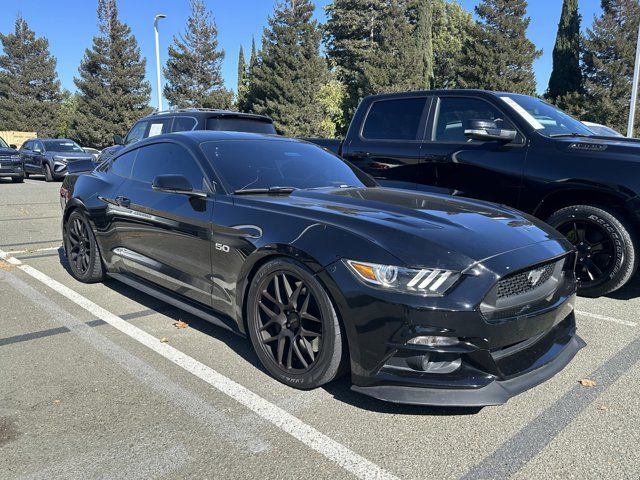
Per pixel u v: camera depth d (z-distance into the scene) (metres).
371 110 6.32
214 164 3.86
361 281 2.69
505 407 2.95
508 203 5.13
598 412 2.91
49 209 11.02
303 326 3.02
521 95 5.72
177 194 3.93
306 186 3.98
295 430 2.69
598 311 4.61
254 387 3.14
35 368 3.36
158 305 4.64
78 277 5.28
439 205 3.49
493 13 39.44
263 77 43.41
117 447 2.53
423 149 5.67
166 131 9.36
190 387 3.13
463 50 41.41
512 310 2.75
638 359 3.62
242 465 2.41
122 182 4.68
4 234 8.02
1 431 2.65
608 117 38.09
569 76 40.34
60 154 18.47
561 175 4.75
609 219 4.61
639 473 2.38
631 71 38.00
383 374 2.67
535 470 2.40
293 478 2.33
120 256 4.57
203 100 47.78
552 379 3.31
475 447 2.57
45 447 2.52
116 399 2.98
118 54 47.66
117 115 47.59
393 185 5.88
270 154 4.25
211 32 48.28
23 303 4.64
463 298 2.58
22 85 53.25
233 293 3.39
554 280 3.16
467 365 2.66
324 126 42.56
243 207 3.42
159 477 2.32
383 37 41.81
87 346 3.72
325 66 43.09
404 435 2.66
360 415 2.84
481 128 4.95
